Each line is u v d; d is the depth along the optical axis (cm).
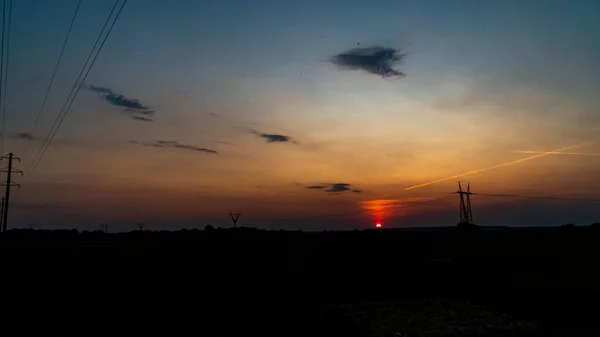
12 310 2272
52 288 2872
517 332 1919
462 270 3506
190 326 2038
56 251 4553
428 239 5931
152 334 1900
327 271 3534
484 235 6438
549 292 2697
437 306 2345
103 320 2133
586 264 3831
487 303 2466
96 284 3030
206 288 2927
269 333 1920
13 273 3378
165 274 3388
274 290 2867
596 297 2556
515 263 3928
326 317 2152
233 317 2200
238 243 5250
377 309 2261
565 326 1992
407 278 3278
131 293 2759
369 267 3669
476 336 1877
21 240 6725
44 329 1958
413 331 1914
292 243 5203
